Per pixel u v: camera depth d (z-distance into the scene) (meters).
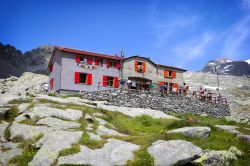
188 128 22.34
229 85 123.94
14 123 24.38
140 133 27.67
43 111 26.75
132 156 18.53
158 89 54.59
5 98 31.97
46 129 23.25
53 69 52.09
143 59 53.91
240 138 23.17
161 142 19.80
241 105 72.31
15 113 27.53
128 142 21.22
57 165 16.83
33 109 27.12
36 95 36.06
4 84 77.06
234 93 95.12
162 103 45.28
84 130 23.88
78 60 47.22
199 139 21.45
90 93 41.97
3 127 24.14
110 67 50.28
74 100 37.28
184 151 17.64
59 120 25.58
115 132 25.56
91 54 48.28
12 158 18.52
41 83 75.19
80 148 19.03
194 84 107.69
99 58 49.50
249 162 18.56
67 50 46.34
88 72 47.88
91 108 32.84
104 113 32.59
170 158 17.11
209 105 51.00
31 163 17.23
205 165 17.70
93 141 20.47
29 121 25.33
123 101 42.19
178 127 25.67
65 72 45.88
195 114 47.47
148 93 44.84
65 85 45.41
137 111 37.75
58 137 20.48
